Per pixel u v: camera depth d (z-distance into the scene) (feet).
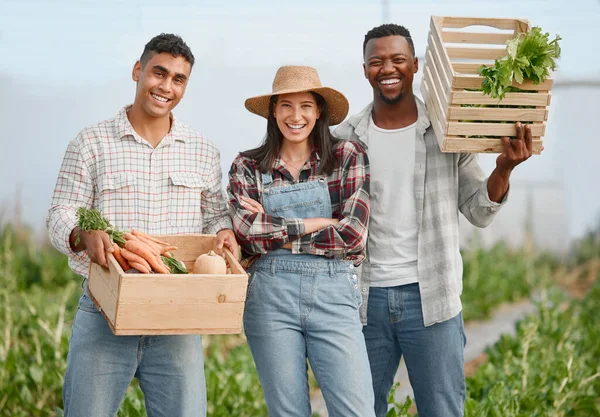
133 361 12.00
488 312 33.58
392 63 13.29
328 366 12.14
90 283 12.00
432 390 13.56
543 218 44.65
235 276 10.98
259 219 12.17
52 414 18.11
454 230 13.53
